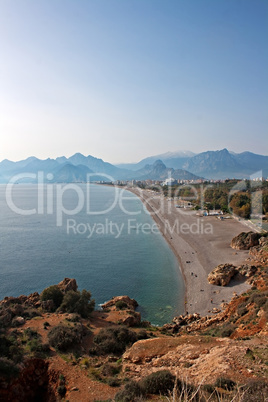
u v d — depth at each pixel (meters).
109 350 23.27
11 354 19.72
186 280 51.41
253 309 28.81
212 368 16.34
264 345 19.06
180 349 20.52
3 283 50.59
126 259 64.75
